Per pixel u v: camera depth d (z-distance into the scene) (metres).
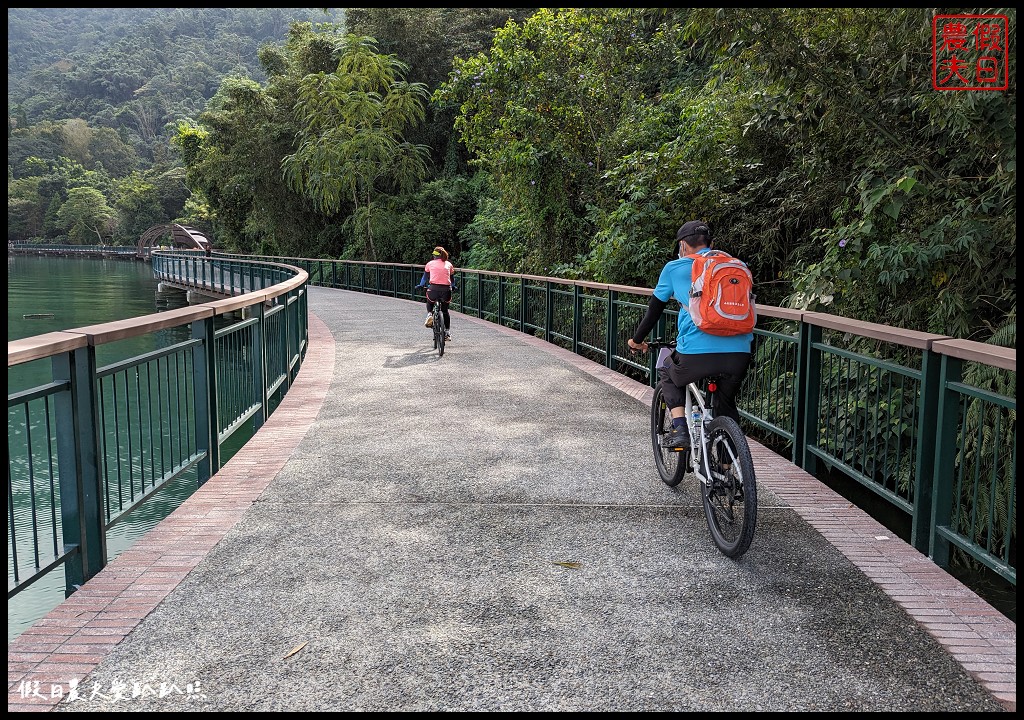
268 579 3.60
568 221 16.80
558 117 16.66
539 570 3.72
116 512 3.89
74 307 38.62
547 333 13.29
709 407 4.63
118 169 184.12
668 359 4.51
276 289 8.05
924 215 6.97
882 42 7.17
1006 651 2.97
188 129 49.41
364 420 7.07
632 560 3.86
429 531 4.25
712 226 11.65
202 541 4.08
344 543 4.06
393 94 32.28
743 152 11.12
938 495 3.96
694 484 5.16
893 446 6.75
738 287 3.93
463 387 8.77
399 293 24.50
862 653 2.95
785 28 6.98
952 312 6.51
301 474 5.34
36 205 153.88
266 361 7.66
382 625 3.14
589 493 4.95
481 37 36.94
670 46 15.16
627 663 2.86
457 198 31.92
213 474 5.39
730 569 3.75
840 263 7.39
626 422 7.01
